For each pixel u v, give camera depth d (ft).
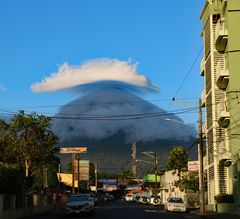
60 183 229.45
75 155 339.16
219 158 151.53
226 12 147.74
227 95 145.59
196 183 238.27
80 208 127.44
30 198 130.93
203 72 181.98
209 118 168.86
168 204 157.58
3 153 142.10
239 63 144.25
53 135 142.82
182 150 309.42
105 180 538.88
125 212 147.13
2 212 98.17
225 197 145.07
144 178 449.48
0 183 111.96
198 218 120.47
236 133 142.92
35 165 145.79
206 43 171.22
